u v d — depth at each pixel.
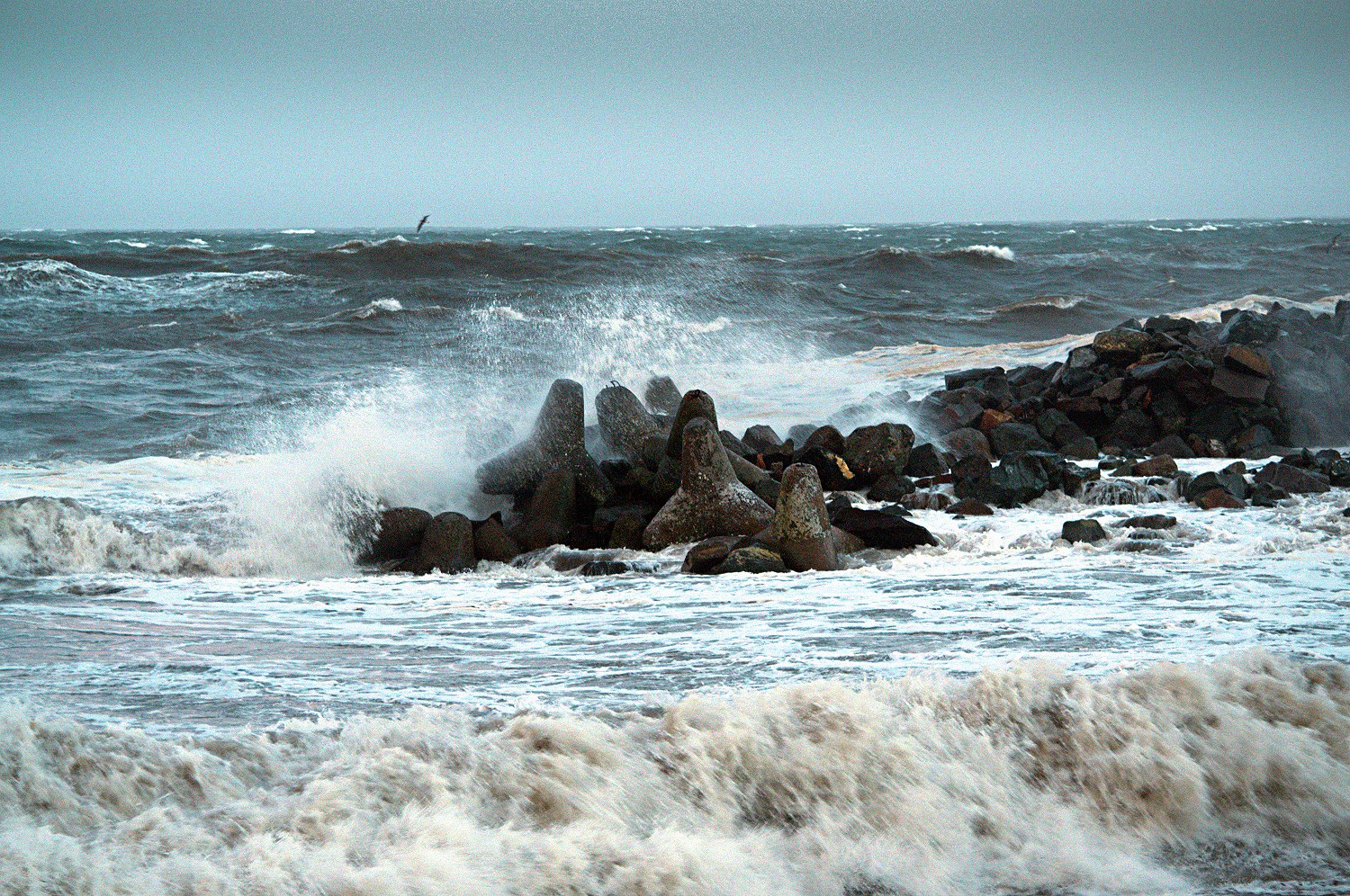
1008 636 22.92
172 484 48.00
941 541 36.66
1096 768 15.98
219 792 14.34
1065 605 26.03
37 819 13.35
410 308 121.56
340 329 111.25
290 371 90.75
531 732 15.20
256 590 31.62
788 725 15.83
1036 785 15.88
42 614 28.16
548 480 40.72
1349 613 24.45
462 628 26.00
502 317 119.94
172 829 12.81
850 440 46.19
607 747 15.16
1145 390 54.78
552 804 14.25
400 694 19.95
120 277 149.12
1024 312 128.12
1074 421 56.03
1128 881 14.22
